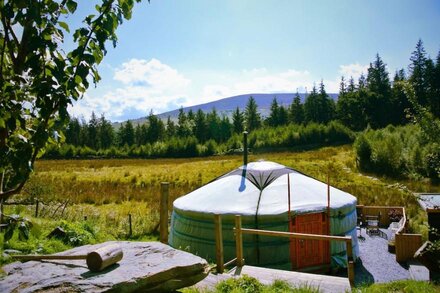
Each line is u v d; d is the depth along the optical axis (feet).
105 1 7.32
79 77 6.72
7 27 6.93
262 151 201.77
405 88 18.44
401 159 101.96
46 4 6.91
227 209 37.47
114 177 113.39
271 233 24.11
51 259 14.66
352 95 261.65
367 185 85.15
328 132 203.62
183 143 226.17
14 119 6.59
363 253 42.96
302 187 40.93
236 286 19.02
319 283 22.00
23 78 6.97
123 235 50.42
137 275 13.19
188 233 39.70
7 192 6.87
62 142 7.61
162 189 30.30
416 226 49.65
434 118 18.01
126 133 307.99
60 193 79.56
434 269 21.89
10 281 12.60
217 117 305.53
